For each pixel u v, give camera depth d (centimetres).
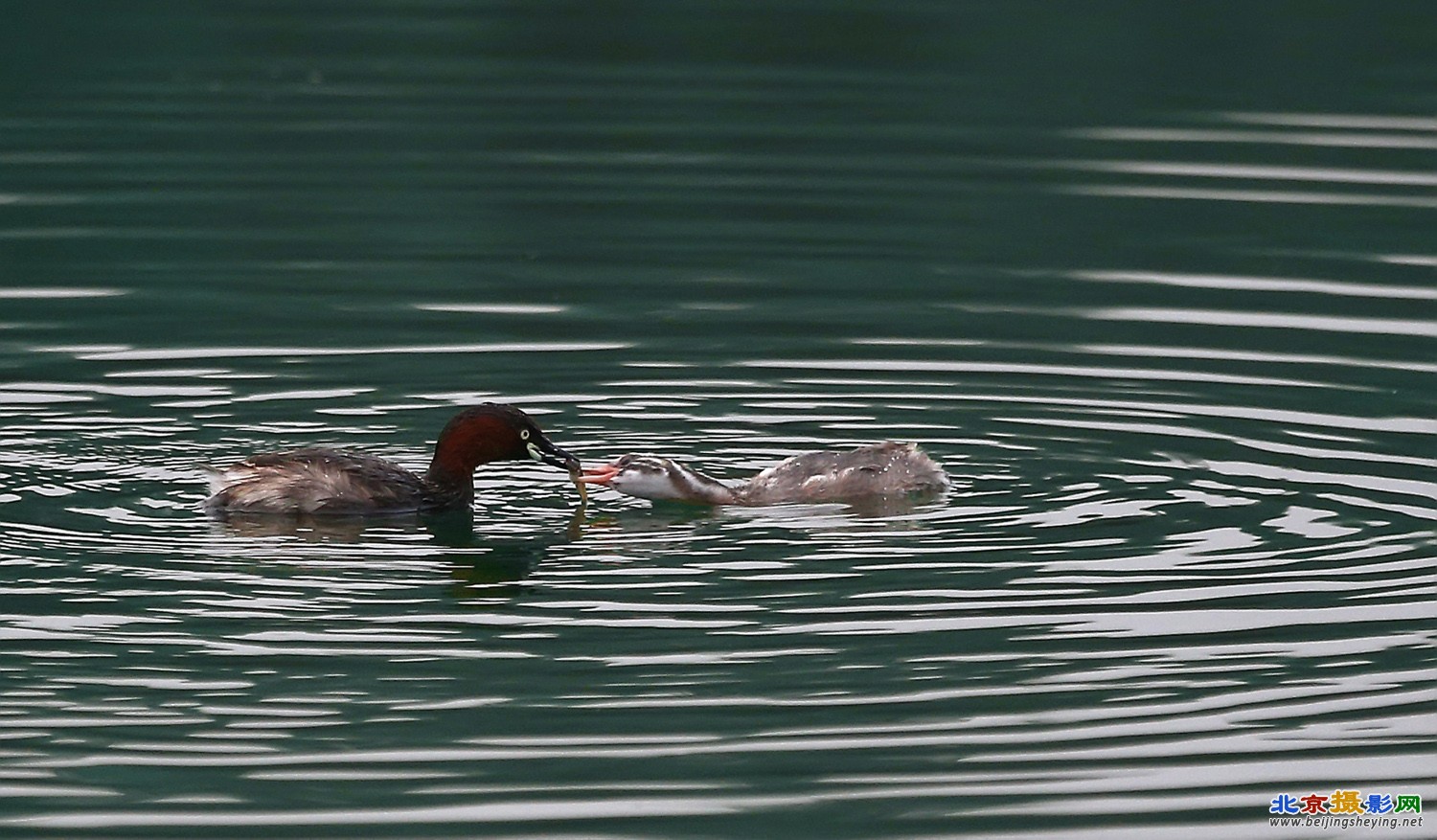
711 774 1101
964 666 1214
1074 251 2130
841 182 2356
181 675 1195
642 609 1293
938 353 1841
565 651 1231
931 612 1288
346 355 1828
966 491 1516
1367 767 1110
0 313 1914
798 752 1121
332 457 1494
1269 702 1175
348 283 2038
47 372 1756
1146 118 2558
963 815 1066
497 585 1330
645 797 1079
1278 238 2158
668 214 2267
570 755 1116
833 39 2888
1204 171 2362
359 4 3094
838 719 1154
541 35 2936
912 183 2353
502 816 1061
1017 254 2120
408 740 1129
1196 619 1275
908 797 1083
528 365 1811
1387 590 1316
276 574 1346
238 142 2491
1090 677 1201
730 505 1509
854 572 1355
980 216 2242
